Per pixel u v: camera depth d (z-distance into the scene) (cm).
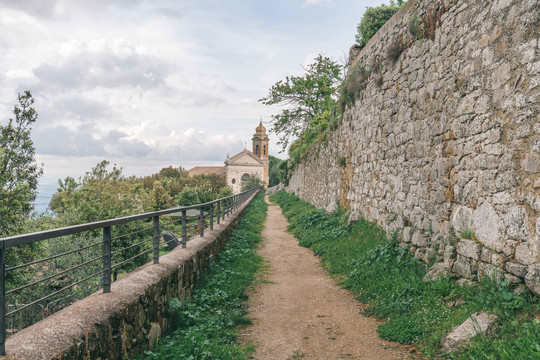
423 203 656
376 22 1279
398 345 421
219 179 4656
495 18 456
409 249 691
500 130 439
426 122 650
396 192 792
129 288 371
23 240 240
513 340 330
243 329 487
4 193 963
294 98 2631
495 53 454
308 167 2305
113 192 1667
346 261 805
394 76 815
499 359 321
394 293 555
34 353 230
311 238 1143
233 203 1600
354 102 1156
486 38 474
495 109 450
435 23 624
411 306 499
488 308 398
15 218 951
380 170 901
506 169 427
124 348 323
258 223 1658
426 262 605
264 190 6644
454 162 552
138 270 449
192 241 736
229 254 877
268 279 749
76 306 312
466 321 393
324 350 419
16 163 1034
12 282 858
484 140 473
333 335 463
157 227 502
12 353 226
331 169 1540
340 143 1355
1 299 225
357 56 1178
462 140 529
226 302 567
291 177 3450
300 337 458
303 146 2631
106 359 293
